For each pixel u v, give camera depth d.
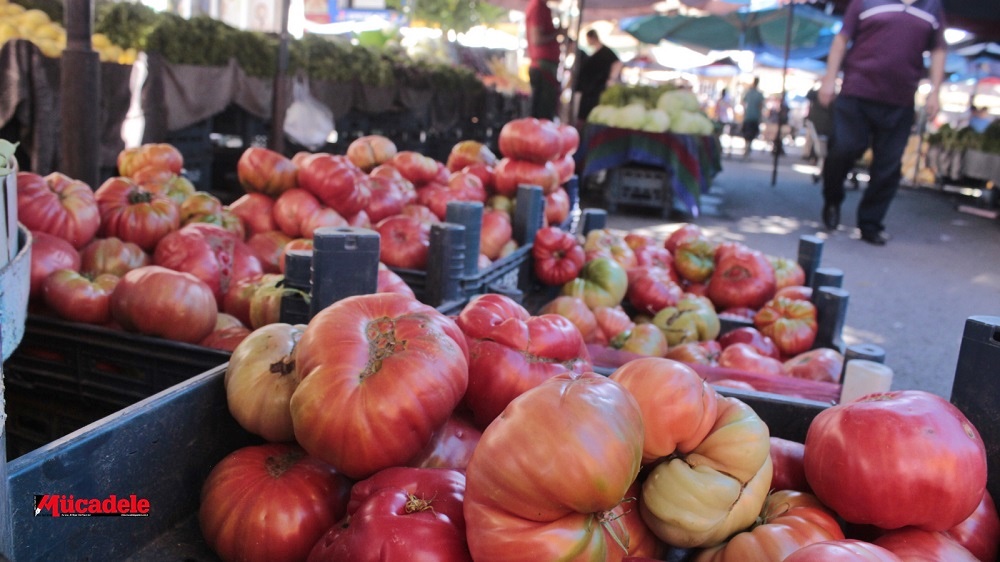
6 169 1.76
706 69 39.00
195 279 2.65
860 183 18.22
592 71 13.81
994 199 13.76
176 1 14.10
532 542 1.27
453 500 1.49
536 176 4.79
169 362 2.47
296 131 9.10
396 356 1.65
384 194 4.21
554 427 1.29
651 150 10.66
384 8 16.66
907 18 8.55
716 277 4.62
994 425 1.94
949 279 7.80
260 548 1.64
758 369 3.39
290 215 3.79
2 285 1.64
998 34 16.06
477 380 1.97
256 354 1.84
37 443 2.72
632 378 1.70
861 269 8.01
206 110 7.74
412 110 12.05
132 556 1.64
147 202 3.43
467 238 3.42
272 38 9.42
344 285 2.36
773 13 21.42
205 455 1.85
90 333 2.56
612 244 4.81
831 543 1.38
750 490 1.68
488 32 27.06
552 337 2.04
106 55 6.61
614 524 1.47
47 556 1.43
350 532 1.45
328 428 1.59
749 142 23.84
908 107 8.93
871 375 2.71
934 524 1.63
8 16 6.42
